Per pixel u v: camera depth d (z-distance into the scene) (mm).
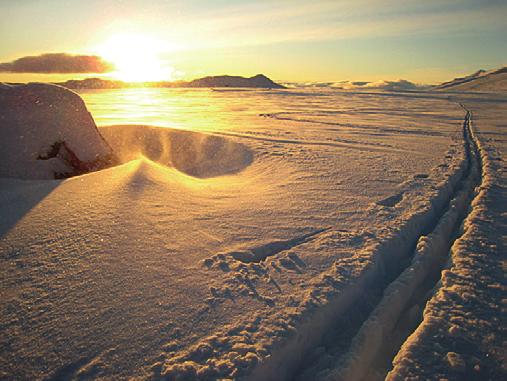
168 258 2451
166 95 45812
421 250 2732
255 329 1786
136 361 1552
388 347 1897
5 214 3025
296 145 7758
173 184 4160
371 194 4121
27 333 1686
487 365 1614
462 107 20547
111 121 13203
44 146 5219
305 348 1829
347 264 2475
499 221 3256
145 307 1912
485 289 2189
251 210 3531
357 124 12273
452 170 5246
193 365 1530
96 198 3387
